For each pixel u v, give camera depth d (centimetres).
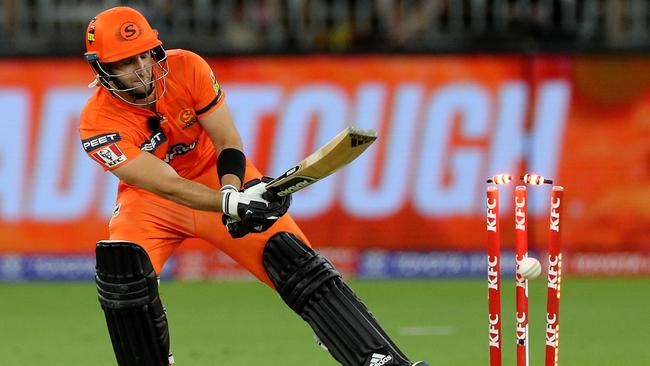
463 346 2552
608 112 3569
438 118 3584
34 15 3781
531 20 3750
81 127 1711
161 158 1770
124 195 1817
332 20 3791
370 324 1694
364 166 3597
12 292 3469
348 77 3575
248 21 3797
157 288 1745
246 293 3428
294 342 2623
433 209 3597
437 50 3575
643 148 3569
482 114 3575
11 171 3594
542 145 3569
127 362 1775
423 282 3581
